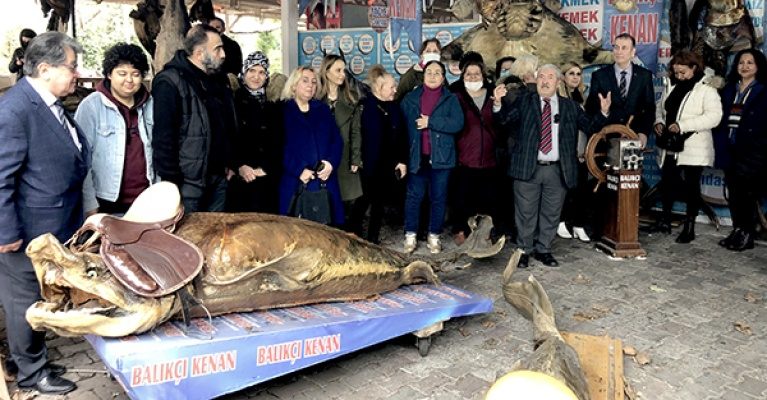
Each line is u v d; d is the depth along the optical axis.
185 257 2.68
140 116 3.44
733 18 6.17
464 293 3.66
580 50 6.86
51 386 3.01
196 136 3.59
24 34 5.99
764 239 5.90
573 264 5.19
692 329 3.82
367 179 5.27
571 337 3.13
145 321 2.52
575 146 5.02
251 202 4.63
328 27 8.70
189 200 3.66
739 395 3.02
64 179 2.86
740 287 4.59
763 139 5.32
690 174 5.79
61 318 2.42
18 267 2.83
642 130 5.82
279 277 3.01
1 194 2.65
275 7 12.85
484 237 4.22
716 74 6.32
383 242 5.92
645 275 4.89
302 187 4.45
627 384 3.04
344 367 3.31
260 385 3.12
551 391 1.60
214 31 3.68
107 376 3.17
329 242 3.18
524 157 4.95
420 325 3.31
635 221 5.34
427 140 5.25
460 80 5.56
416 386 3.11
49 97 2.79
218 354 2.58
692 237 5.90
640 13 6.80
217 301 2.82
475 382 3.14
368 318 3.07
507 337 3.68
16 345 2.95
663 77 6.82
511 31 6.89
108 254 2.58
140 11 7.30
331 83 4.88
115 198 3.36
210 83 3.73
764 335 3.72
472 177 5.56
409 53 7.28
